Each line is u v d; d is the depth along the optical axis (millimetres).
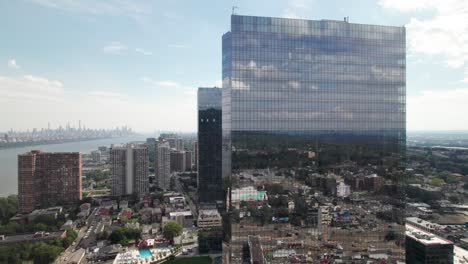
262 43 160750
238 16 158250
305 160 164125
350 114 170750
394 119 176500
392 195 172000
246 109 158625
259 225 158250
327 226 163000
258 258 157250
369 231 166500
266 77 161000
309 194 163250
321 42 168125
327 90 168250
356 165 169375
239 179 157750
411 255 199875
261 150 159750
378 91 175000
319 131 166375
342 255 162875
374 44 175000
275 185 160250
